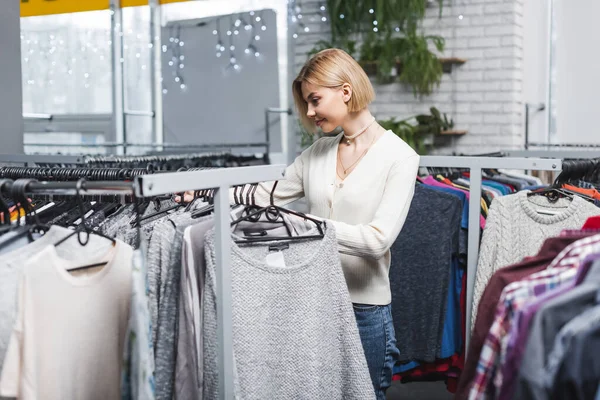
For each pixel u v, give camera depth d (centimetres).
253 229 162
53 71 661
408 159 186
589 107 567
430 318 225
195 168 205
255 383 146
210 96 624
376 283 191
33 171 180
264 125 607
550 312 106
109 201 176
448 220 223
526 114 559
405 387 312
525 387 106
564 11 575
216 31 618
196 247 141
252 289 146
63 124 662
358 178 189
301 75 192
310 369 153
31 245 136
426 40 578
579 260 124
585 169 209
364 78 190
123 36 641
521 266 144
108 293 134
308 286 154
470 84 574
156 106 641
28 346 121
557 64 582
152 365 126
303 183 204
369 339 191
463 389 143
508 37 559
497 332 124
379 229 176
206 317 138
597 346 102
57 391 126
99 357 133
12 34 344
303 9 597
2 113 341
